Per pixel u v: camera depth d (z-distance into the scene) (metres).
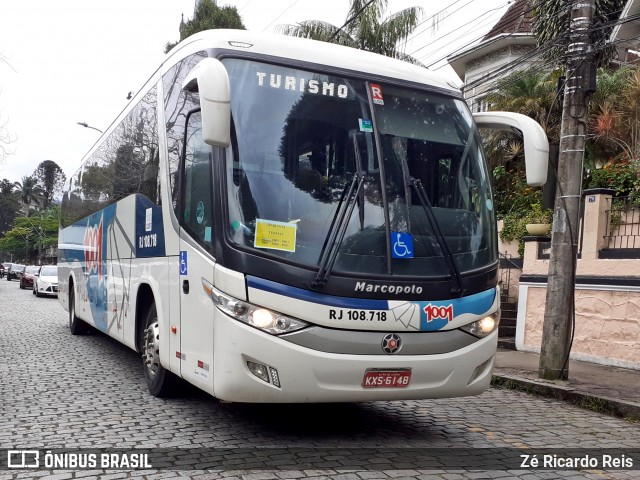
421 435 5.94
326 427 6.03
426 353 5.19
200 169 5.58
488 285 5.61
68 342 11.62
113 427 5.77
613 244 10.40
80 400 6.84
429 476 4.73
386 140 5.58
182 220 5.91
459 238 5.59
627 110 14.86
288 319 4.82
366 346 4.96
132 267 7.79
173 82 6.67
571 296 8.71
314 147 5.34
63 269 14.15
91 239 10.77
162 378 6.79
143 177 7.49
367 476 4.65
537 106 16.22
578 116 8.73
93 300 10.40
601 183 13.05
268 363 4.80
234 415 6.32
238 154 5.15
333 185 5.27
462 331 5.38
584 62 8.73
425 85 6.09
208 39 5.83
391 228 5.25
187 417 6.20
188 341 5.62
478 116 6.39
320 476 4.61
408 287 5.13
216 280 5.05
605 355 10.13
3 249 105.88
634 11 13.20
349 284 4.95
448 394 5.34
